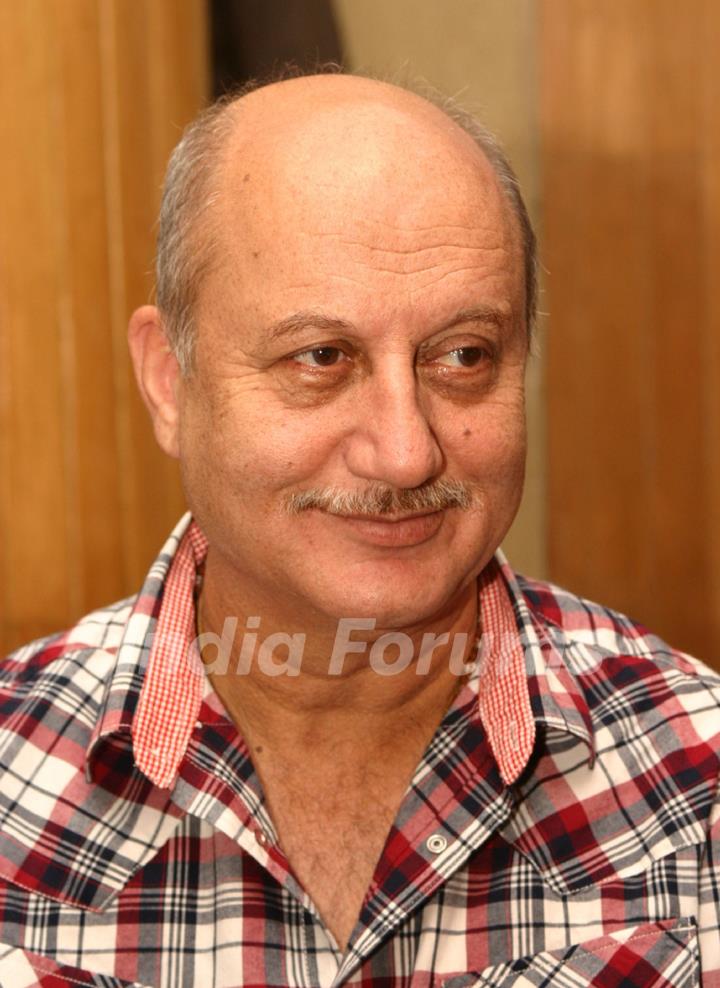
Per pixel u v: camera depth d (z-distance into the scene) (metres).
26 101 2.39
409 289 1.15
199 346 1.24
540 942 1.28
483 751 1.32
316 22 2.79
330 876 1.32
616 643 1.49
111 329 2.48
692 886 1.30
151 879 1.29
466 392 1.21
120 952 1.27
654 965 1.27
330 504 1.18
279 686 1.31
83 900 1.28
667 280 2.80
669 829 1.32
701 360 2.81
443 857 1.28
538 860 1.31
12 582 2.46
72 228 2.44
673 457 2.83
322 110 1.21
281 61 2.76
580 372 2.82
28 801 1.32
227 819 1.27
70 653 1.45
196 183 1.24
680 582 2.85
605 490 2.84
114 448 2.49
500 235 1.22
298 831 1.34
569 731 1.32
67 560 2.48
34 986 1.25
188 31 2.52
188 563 1.45
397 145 1.18
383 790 1.34
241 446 1.19
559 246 2.80
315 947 1.27
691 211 2.79
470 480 1.22
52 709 1.38
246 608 1.29
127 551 2.52
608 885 1.30
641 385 2.82
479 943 1.29
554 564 2.87
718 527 2.83
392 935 1.28
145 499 2.53
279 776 1.34
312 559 1.20
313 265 1.15
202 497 1.27
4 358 2.42
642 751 1.36
